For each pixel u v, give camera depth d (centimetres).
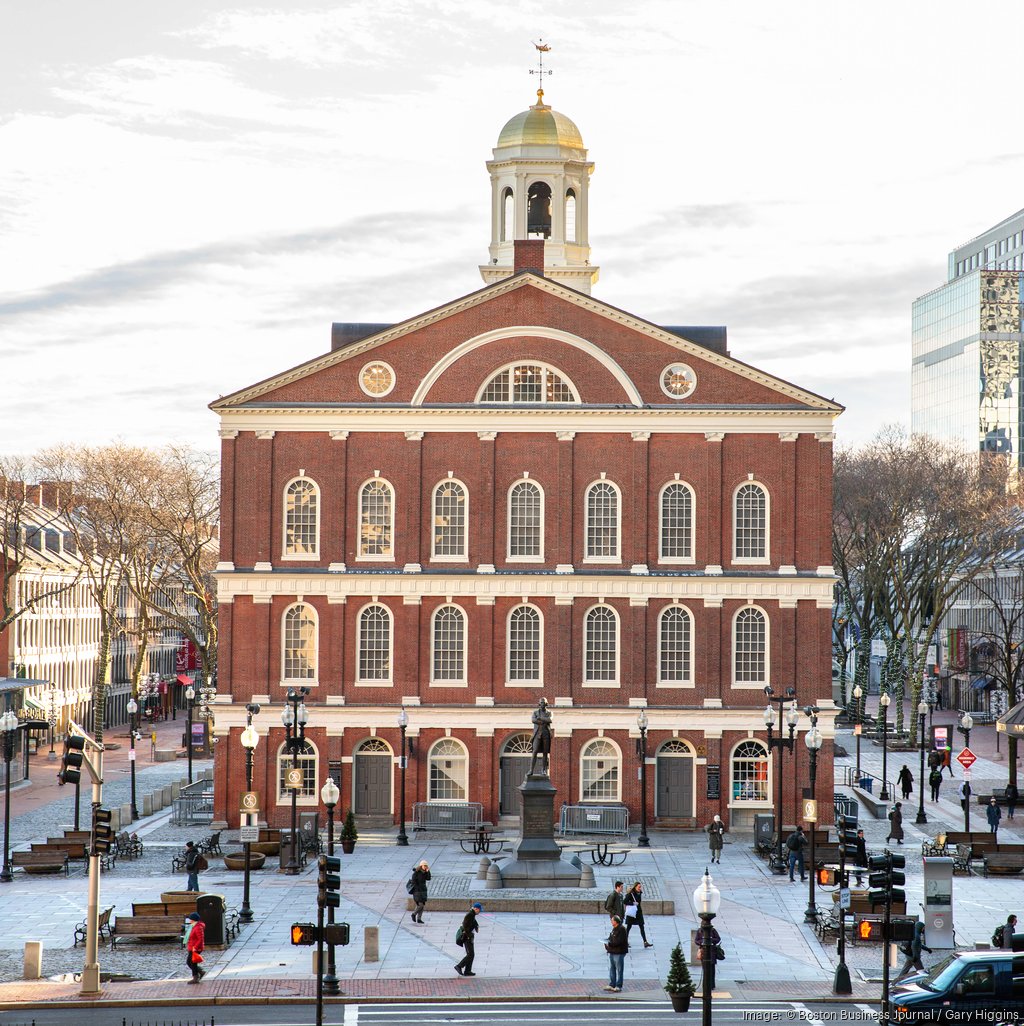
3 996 4212
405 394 7562
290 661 7488
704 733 7381
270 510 7512
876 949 4853
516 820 7431
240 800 7400
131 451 12062
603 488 7525
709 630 7419
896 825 7019
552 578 7444
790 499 7462
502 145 8850
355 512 7525
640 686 7419
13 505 11888
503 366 7562
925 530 11556
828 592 7412
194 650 15550
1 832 7306
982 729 13212
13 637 11531
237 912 5316
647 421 7494
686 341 7506
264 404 7525
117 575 13825
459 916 5353
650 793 7412
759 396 7506
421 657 7469
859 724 9269
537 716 6003
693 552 7481
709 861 6556
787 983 4416
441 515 7538
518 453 7531
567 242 8912
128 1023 3944
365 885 5906
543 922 5281
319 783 7450
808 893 5756
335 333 8350
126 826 7575
